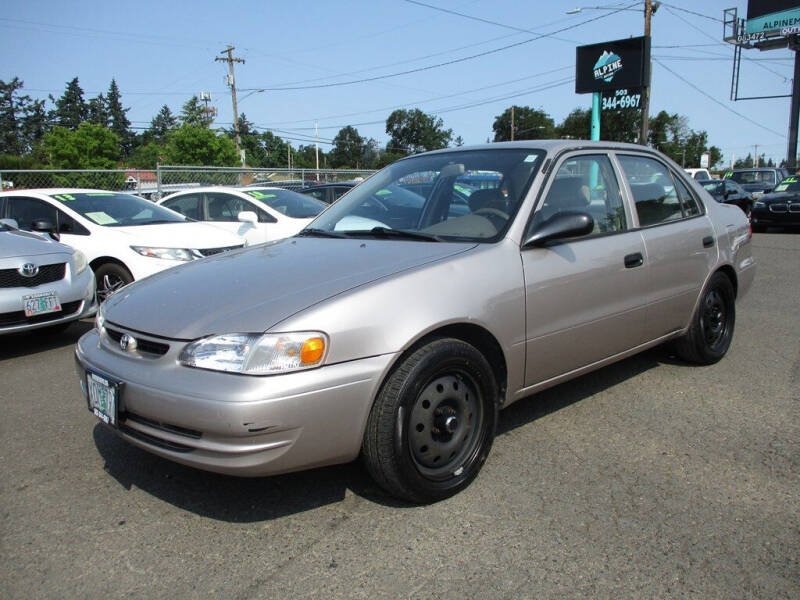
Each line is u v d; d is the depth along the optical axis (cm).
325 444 248
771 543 248
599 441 343
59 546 257
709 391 416
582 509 275
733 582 226
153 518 276
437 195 362
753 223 1525
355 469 317
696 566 235
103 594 227
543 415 379
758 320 616
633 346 385
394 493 273
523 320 307
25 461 334
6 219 657
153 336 263
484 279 291
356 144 9706
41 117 9188
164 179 1523
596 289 344
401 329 260
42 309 531
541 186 335
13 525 273
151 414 251
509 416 379
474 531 260
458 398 284
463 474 288
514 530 260
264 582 231
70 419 393
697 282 428
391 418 258
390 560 242
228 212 932
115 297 318
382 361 255
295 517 274
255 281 287
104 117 10319
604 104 2555
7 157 5391
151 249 668
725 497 284
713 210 459
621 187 384
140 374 258
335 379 245
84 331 634
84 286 570
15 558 249
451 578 231
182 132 4259
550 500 283
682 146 7988
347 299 255
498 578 230
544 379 331
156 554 250
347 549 250
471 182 354
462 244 311
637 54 2438
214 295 278
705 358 456
